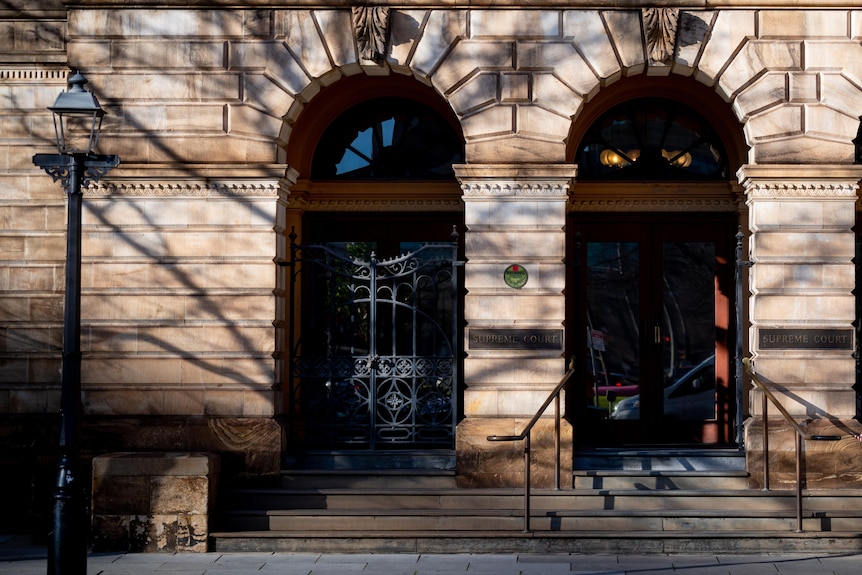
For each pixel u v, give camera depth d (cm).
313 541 1170
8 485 1317
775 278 1237
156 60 1264
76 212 968
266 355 1248
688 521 1175
